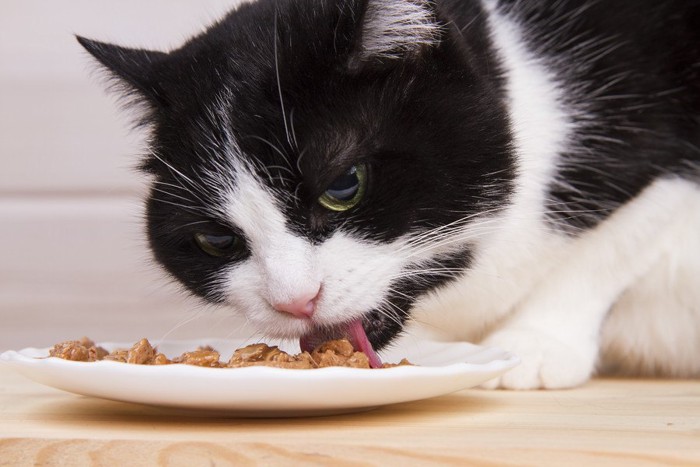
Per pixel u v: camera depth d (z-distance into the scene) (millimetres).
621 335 587
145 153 539
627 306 581
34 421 460
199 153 503
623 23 569
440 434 433
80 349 477
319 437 429
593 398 507
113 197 792
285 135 486
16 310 794
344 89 495
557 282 563
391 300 512
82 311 793
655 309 581
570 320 560
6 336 794
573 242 558
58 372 442
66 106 792
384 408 481
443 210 509
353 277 493
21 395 509
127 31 786
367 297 496
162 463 416
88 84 790
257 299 500
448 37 518
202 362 462
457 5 560
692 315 581
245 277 504
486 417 465
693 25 565
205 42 530
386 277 501
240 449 414
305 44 500
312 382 429
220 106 500
